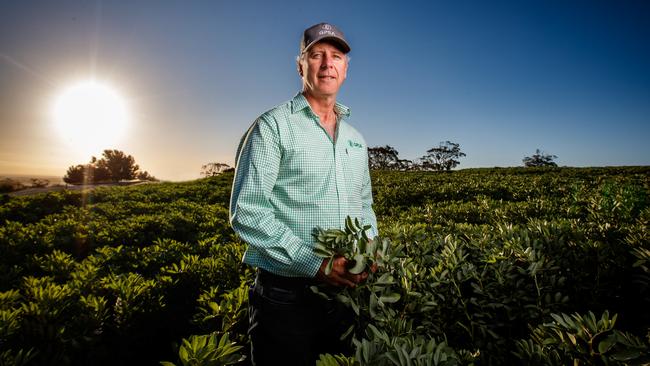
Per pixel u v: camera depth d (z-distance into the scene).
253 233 1.57
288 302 1.68
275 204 1.74
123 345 2.99
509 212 5.56
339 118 2.05
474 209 6.03
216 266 3.81
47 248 6.21
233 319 2.68
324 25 1.83
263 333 1.74
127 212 10.41
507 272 2.30
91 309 2.94
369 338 1.49
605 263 2.56
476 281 2.50
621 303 2.53
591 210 3.90
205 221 8.53
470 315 2.35
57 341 2.61
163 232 7.45
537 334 1.54
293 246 1.57
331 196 1.75
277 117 1.72
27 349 2.56
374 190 14.32
